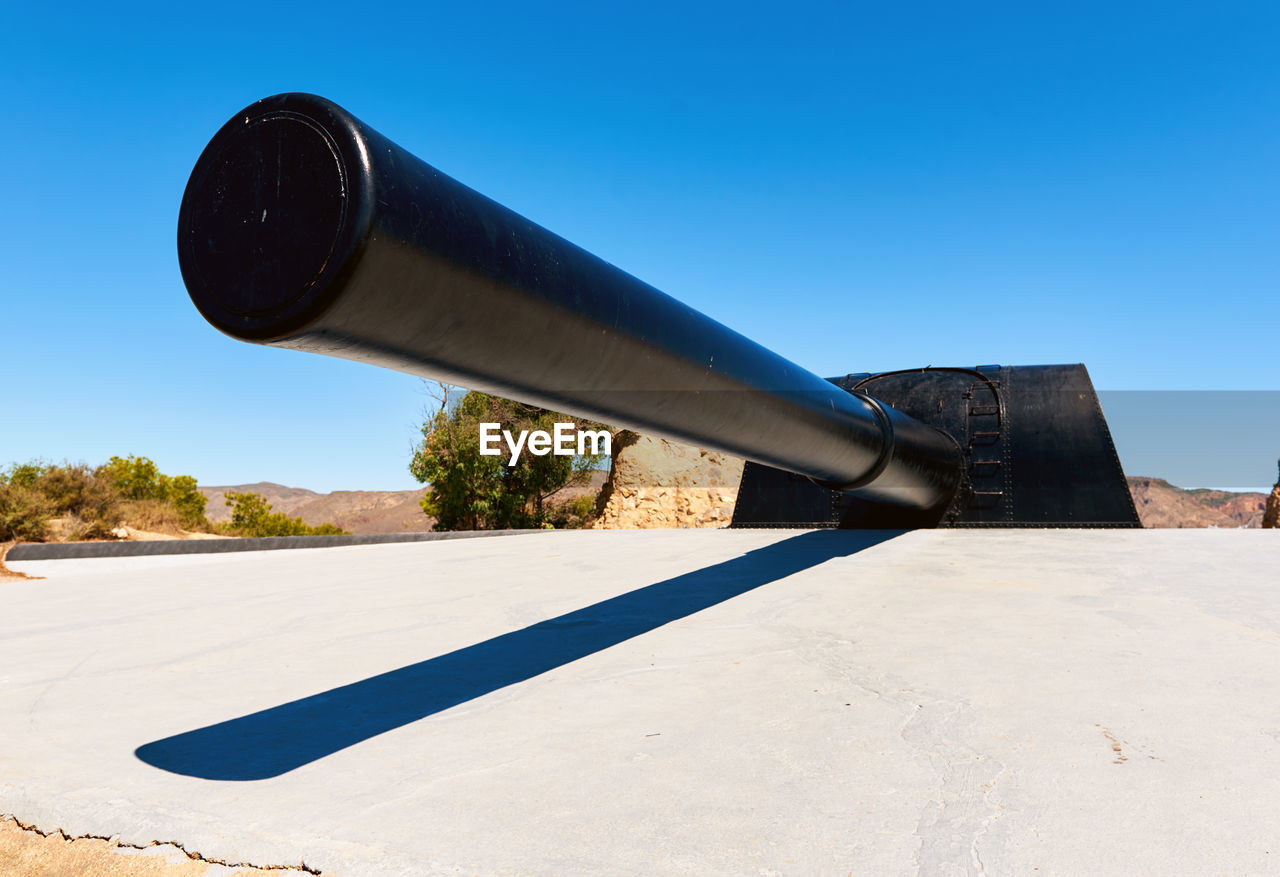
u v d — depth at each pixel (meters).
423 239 1.76
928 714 2.19
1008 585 3.84
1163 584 3.80
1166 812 1.62
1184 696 2.27
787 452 3.78
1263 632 2.93
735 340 3.04
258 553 9.19
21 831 1.80
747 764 1.93
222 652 3.32
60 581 6.00
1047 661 2.62
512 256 2.01
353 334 1.83
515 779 1.90
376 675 2.87
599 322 2.30
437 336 1.95
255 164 1.76
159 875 1.59
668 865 1.49
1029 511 6.60
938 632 3.02
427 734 2.23
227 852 1.62
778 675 2.61
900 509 6.86
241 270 1.76
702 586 4.15
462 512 19.00
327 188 1.67
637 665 2.82
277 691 2.72
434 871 1.50
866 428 4.40
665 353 2.59
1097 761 1.86
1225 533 5.83
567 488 20.88
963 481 6.75
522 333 2.10
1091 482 6.61
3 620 4.34
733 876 1.45
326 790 1.88
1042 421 6.92
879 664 2.66
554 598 4.12
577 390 2.43
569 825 1.66
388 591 4.59
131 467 28.80
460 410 19.17
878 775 1.84
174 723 2.42
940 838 1.55
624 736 2.15
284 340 1.77
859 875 1.44
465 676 2.80
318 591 4.72
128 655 3.34
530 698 2.52
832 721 2.18
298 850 1.60
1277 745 1.93
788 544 5.65
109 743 2.25
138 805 1.83
